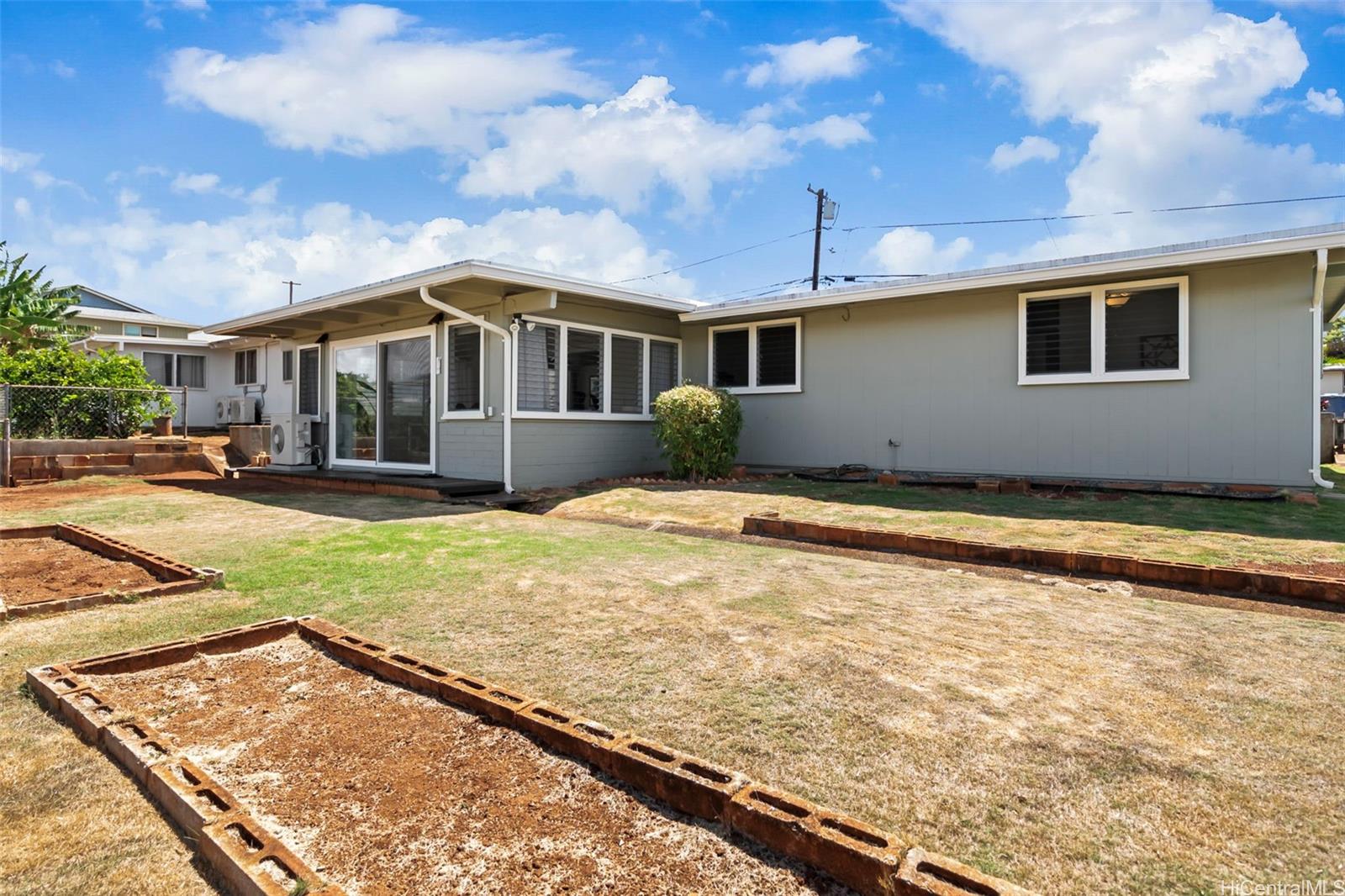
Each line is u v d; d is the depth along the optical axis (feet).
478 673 9.98
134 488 33.12
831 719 8.48
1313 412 24.50
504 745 7.96
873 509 24.35
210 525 22.48
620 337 36.52
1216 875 5.66
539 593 14.19
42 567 16.48
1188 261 25.03
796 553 18.48
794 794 6.85
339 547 18.79
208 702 9.16
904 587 14.74
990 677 9.71
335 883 5.60
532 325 31.99
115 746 7.67
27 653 10.69
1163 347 27.09
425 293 29.01
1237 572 14.02
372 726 8.43
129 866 5.92
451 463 33.55
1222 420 25.99
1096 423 28.35
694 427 32.91
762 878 5.74
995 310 30.60
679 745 7.87
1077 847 6.02
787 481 32.83
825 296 33.63
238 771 7.41
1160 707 8.74
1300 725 8.22
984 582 15.12
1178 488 25.35
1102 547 17.57
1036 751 7.68
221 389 70.95
